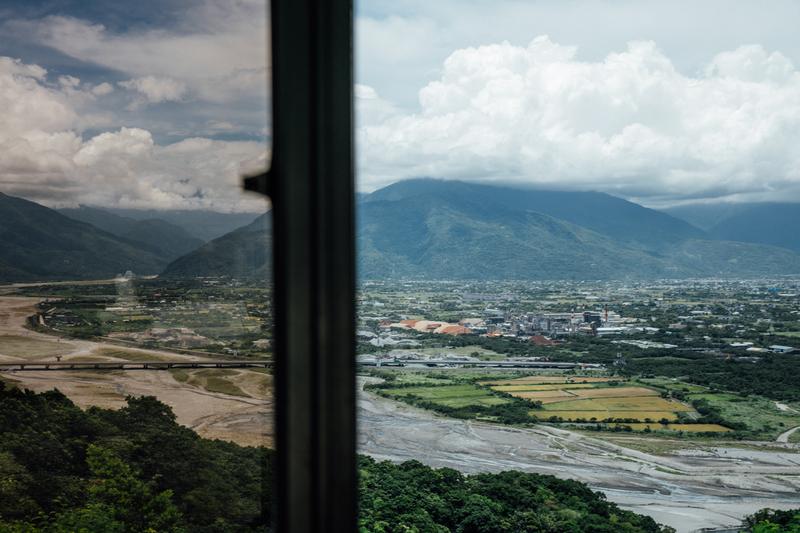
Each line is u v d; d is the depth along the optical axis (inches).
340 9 33.8
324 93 33.6
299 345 33.9
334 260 34.1
